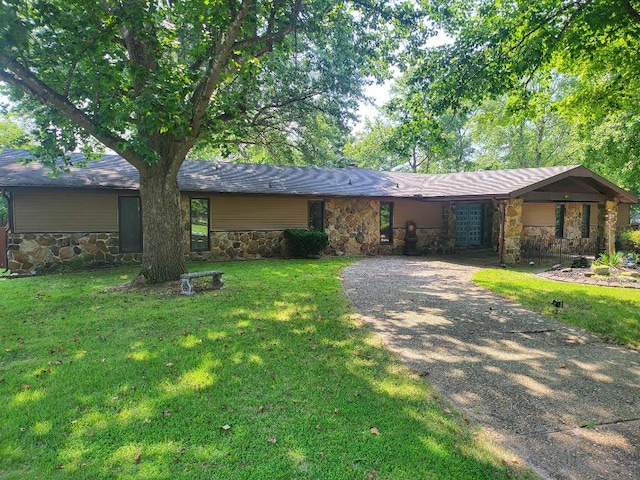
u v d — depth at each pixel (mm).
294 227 14734
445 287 8508
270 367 4027
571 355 4570
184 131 7152
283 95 16062
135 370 3920
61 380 3693
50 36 6379
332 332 5195
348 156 35375
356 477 2400
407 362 4266
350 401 3350
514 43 7766
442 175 17766
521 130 30156
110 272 10516
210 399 3348
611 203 14656
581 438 2910
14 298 7113
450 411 3232
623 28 6801
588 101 10281
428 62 8375
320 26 9227
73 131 7965
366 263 12688
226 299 7012
